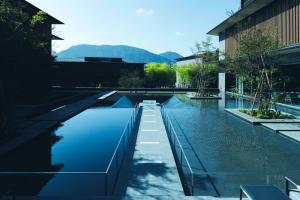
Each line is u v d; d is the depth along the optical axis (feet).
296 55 84.48
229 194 28.19
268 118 67.67
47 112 79.00
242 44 74.18
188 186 30.19
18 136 49.70
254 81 77.71
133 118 67.77
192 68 165.07
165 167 34.35
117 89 157.28
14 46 49.73
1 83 49.90
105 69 174.50
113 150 45.06
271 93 73.72
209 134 55.57
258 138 52.29
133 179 30.55
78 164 38.93
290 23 80.12
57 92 139.85
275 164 37.96
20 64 53.31
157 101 134.92
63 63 172.24
